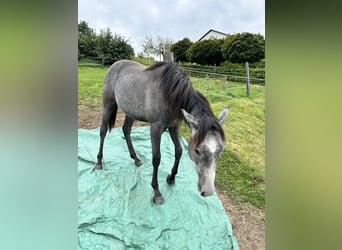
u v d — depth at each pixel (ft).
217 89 9.46
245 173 8.17
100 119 9.67
